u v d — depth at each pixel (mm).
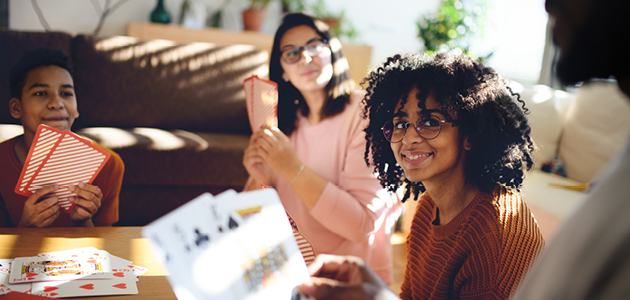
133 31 3842
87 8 3994
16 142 1448
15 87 1432
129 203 2420
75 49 2701
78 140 1186
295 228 1132
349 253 1488
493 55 4109
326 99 1544
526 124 949
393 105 990
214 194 2547
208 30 3982
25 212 1195
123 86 2750
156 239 625
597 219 359
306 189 1388
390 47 4984
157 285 916
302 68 1518
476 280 878
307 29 1546
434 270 960
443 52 987
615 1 396
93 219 1460
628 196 348
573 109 2584
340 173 1512
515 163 922
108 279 915
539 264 406
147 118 2801
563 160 2543
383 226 1526
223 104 2955
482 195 912
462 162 928
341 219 1377
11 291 801
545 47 3842
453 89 885
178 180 2467
